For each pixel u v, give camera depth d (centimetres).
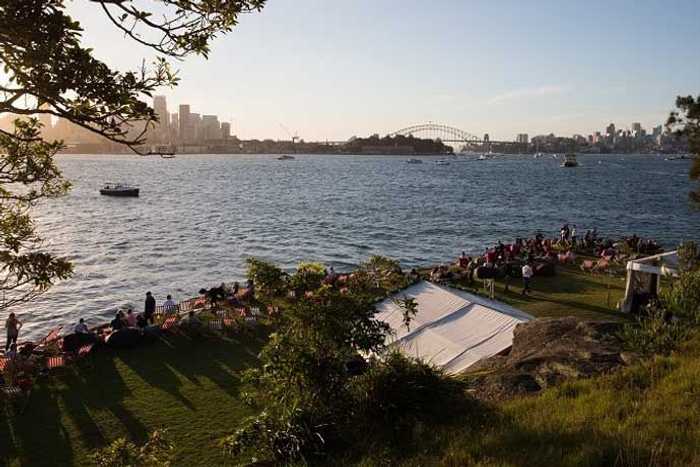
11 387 1617
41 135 654
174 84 566
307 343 965
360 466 834
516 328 1697
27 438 1424
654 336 1316
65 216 7006
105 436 1441
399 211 8156
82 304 3281
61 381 1778
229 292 2798
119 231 5938
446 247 5447
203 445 1390
